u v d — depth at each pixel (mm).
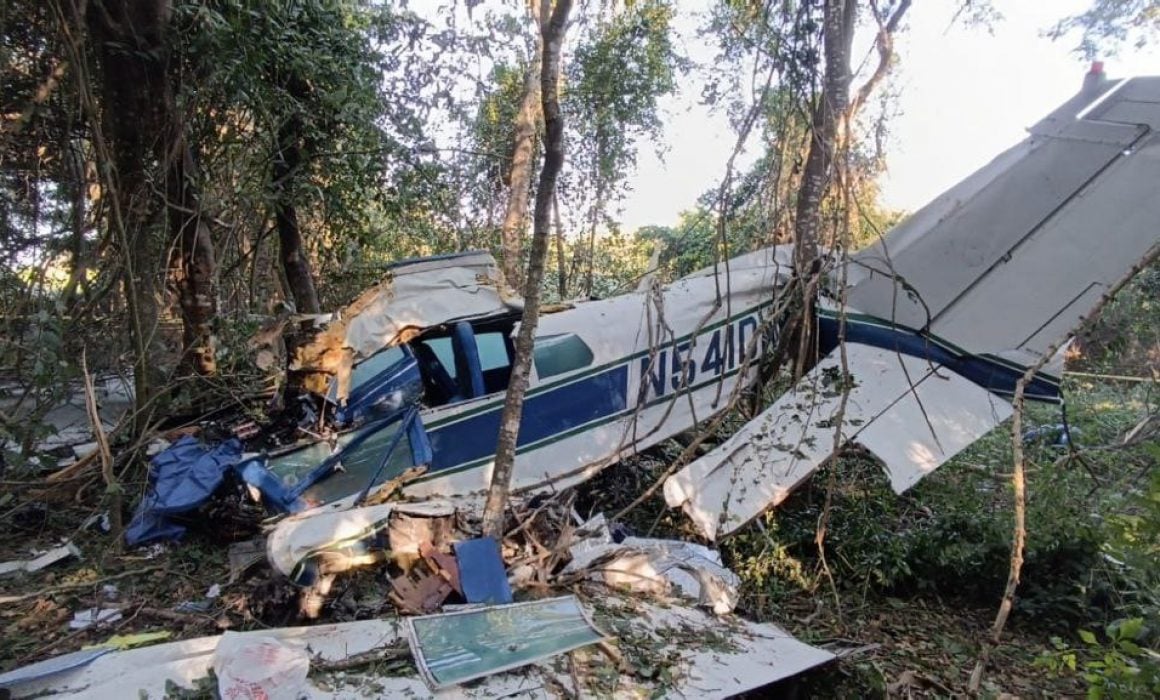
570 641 2938
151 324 5398
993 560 4371
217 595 3754
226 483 4484
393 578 3498
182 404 5391
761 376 5555
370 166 7938
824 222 5105
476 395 4988
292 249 9102
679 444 6039
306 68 6684
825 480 5477
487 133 12086
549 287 13570
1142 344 9539
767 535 4633
